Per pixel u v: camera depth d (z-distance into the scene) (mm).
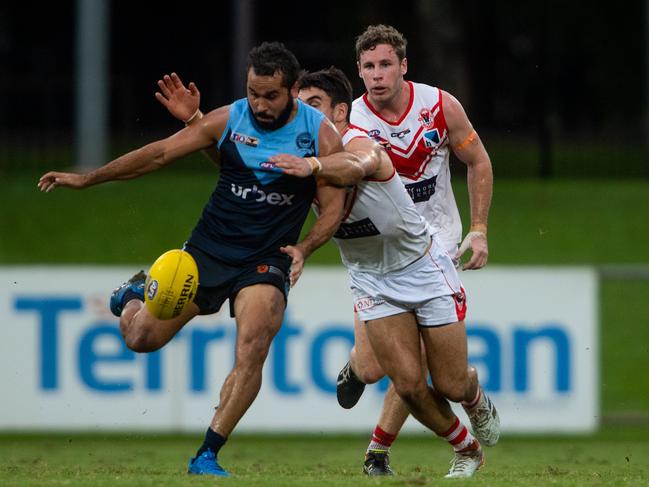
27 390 39594
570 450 39875
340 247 25078
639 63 108375
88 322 39594
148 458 35469
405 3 94500
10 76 100500
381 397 39781
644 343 52094
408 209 24250
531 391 39719
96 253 59844
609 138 84500
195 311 23828
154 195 67062
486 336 39656
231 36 101875
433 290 24719
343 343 39594
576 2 105812
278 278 23500
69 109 92688
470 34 91625
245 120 23578
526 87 107125
